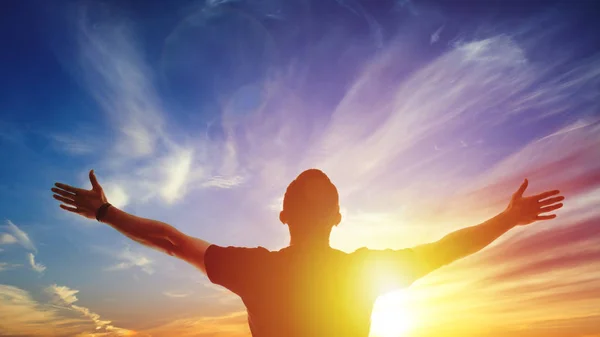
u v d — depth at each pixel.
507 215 1.50
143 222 1.51
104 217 1.52
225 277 1.39
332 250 1.43
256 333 1.39
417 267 1.41
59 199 1.56
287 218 1.48
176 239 1.48
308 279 1.35
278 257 1.40
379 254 1.41
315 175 1.49
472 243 1.46
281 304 1.35
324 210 1.44
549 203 1.52
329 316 1.33
